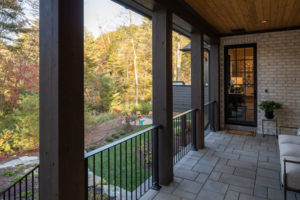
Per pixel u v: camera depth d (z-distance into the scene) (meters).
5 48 4.91
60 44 1.21
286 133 4.85
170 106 2.72
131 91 12.07
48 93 1.25
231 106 5.61
